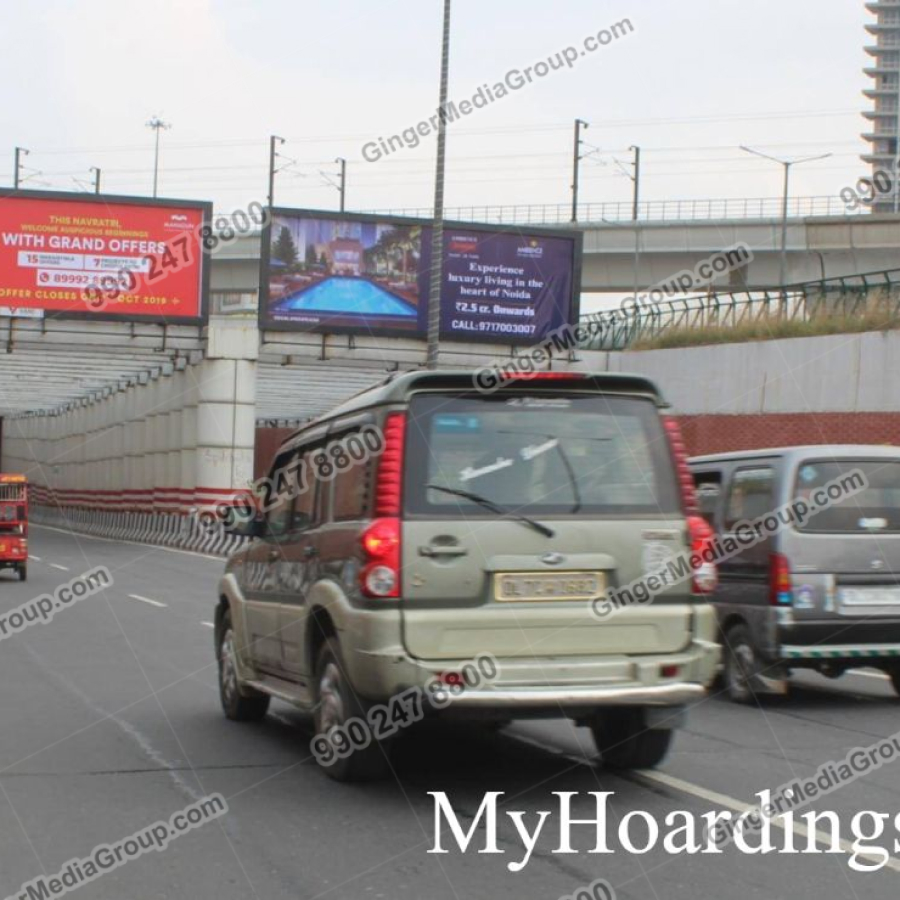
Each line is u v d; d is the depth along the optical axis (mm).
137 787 8109
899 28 146250
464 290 42031
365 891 5969
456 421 7582
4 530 27641
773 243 57062
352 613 7445
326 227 40906
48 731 10086
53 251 38656
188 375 42312
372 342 41656
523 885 6035
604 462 7766
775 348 30953
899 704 11445
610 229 60625
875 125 147750
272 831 7012
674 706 7754
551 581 7520
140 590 25109
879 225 54312
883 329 28547
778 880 6090
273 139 58344
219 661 10789
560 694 7371
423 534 7398
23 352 40312
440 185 31562
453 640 7359
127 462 52469
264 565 9430
